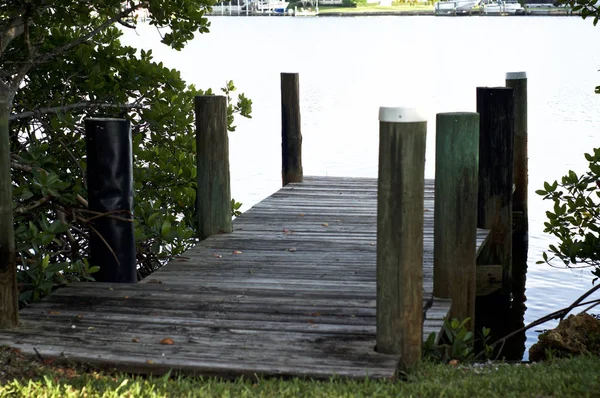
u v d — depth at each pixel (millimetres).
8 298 5480
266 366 4852
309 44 53188
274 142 19766
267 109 25016
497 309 9195
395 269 4957
